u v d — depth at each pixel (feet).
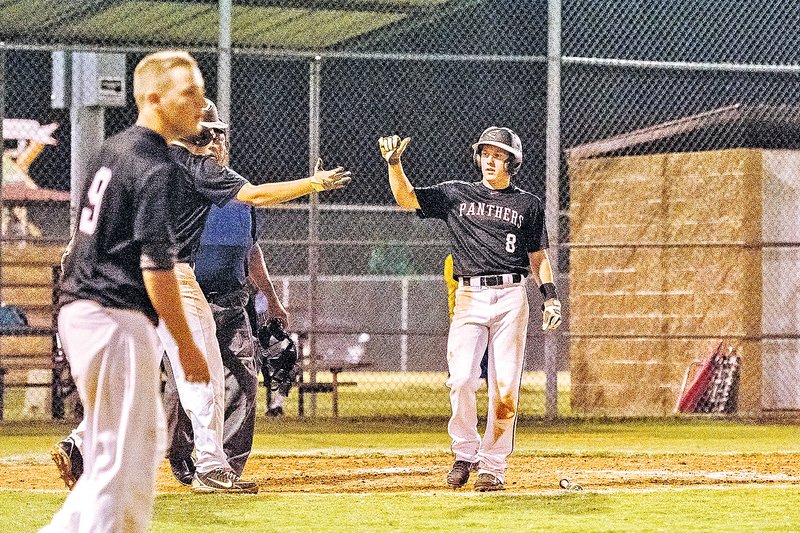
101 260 37.29
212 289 66.69
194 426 64.18
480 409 139.23
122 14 131.95
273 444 97.30
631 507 60.70
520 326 65.92
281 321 74.08
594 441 100.58
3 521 55.36
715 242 126.41
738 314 128.16
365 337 198.49
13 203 156.76
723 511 59.57
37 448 92.22
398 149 65.98
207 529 53.36
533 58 114.62
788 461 85.46
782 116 132.87
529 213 66.18
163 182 37.04
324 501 61.82
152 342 37.83
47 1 124.67
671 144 142.41
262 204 61.16
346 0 128.77
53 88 117.39
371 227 184.03
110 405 36.88
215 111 63.72
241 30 141.49
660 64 117.29
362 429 111.04
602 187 136.05
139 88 38.75
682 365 130.93
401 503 61.21
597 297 135.85
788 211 130.82
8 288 135.33
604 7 140.26
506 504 61.16
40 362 125.29
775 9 137.49
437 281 201.87
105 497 36.58
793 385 130.82
